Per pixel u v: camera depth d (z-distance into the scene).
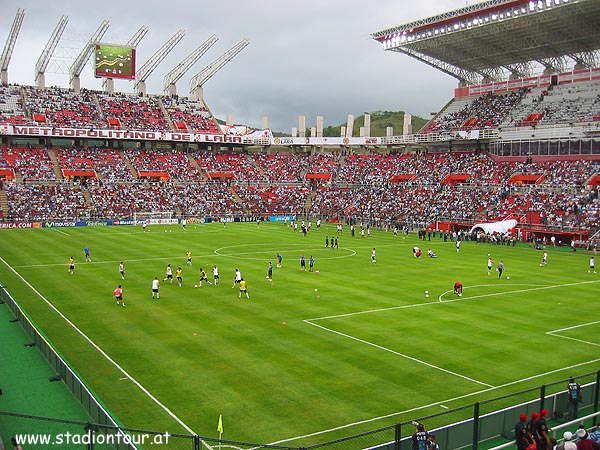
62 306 40.28
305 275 54.56
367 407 23.88
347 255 69.38
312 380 26.80
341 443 20.53
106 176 114.31
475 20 94.06
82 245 73.06
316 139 136.75
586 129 95.81
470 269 60.19
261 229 99.31
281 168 135.00
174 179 120.31
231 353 30.47
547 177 96.62
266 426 21.92
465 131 114.06
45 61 127.44
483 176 106.50
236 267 58.44
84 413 22.38
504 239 84.75
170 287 47.47
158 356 29.80
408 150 134.75
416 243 83.94
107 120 125.19
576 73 110.75
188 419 22.39
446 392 25.69
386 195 115.69
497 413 20.42
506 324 37.56
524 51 109.12
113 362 28.78
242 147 143.75
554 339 34.31
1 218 93.81
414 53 120.12
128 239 80.94
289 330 35.06
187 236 86.38
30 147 115.69
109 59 131.75
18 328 34.38
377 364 29.22
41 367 27.61
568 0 81.00
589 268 62.38
